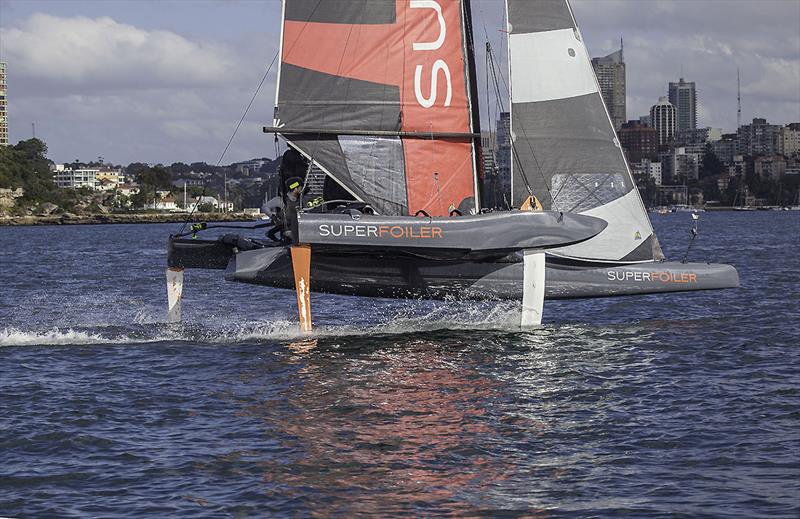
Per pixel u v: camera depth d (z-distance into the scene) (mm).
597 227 17125
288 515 8742
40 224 191000
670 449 10484
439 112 18125
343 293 17984
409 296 18047
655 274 18734
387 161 17922
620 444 10688
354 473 9797
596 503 8977
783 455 10195
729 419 11602
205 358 15617
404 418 11805
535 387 13461
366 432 11203
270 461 10188
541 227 16875
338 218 16188
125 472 9914
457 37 18203
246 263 17328
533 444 10719
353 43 17719
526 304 18047
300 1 17469
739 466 9898
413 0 17953
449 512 8805
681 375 14094
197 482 9594
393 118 17891
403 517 8695
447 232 16484
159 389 13445
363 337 17438
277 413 12102
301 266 16609
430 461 10164
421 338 17328
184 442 10898
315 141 17625
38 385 13734
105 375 14383
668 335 17656
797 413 11797
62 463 10234
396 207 17953
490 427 11398
